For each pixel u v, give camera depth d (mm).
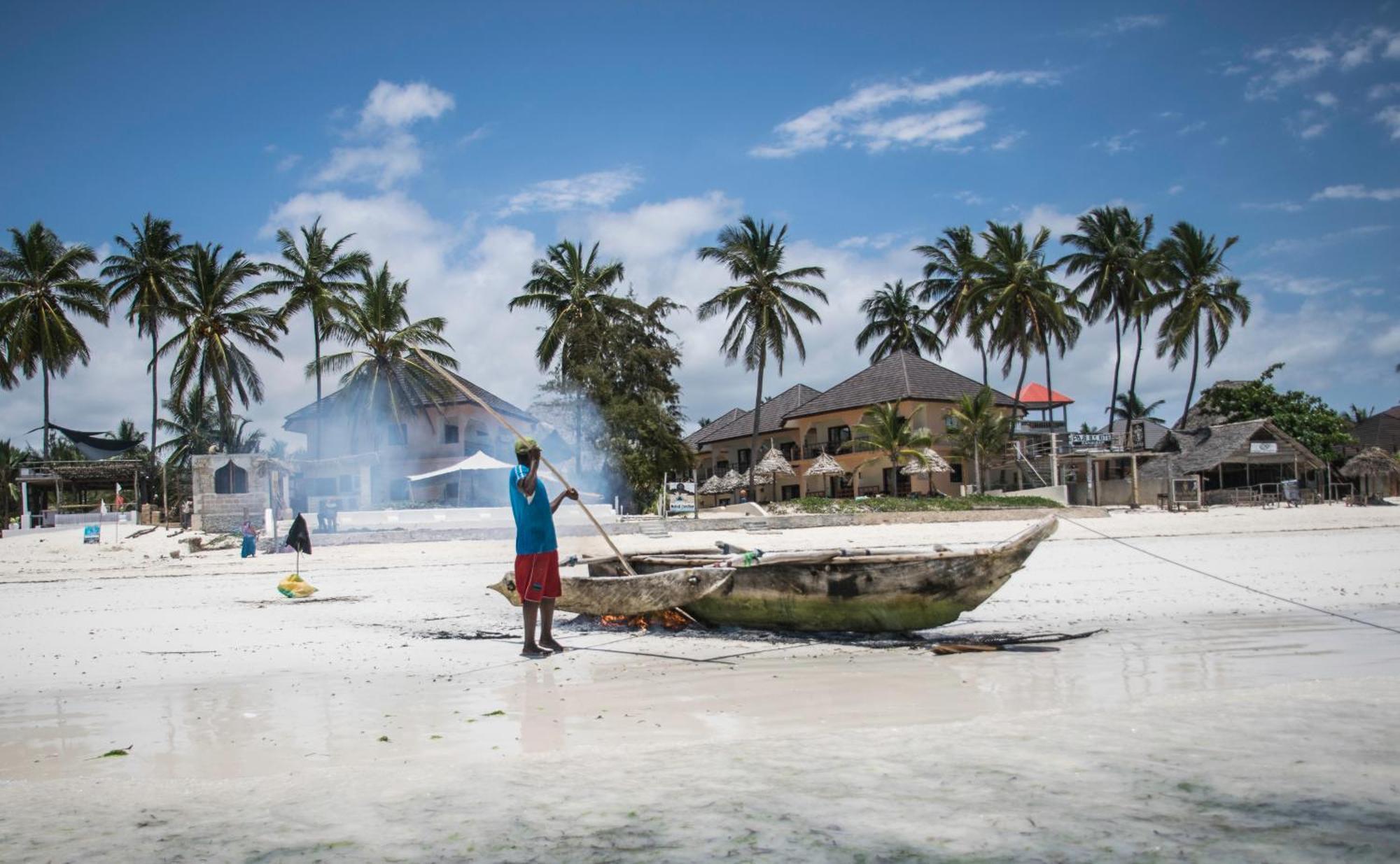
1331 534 25438
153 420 42719
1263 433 45969
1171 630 8648
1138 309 48219
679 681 6520
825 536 27359
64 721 5688
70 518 38656
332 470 37375
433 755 4480
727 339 45812
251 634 9914
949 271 54562
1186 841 2725
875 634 8367
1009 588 13016
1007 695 5656
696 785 3541
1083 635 8234
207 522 31578
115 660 8242
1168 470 43344
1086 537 26031
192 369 40000
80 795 3771
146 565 22672
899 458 42812
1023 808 3092
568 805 3312
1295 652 7180
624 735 4793
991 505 35094
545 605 8031
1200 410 53594
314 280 41656
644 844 2838
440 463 45062
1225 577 13672
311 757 4547
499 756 4379
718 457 64625
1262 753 3801
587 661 7547
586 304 42188
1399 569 14141
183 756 4676
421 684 6684
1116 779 3443
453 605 12602
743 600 8750
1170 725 4402
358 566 20906
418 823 3146
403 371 41469
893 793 3322
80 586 18109
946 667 6816
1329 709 4758
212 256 41500
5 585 19062
